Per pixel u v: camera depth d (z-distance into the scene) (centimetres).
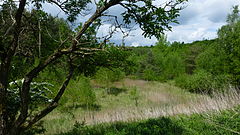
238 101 607
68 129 598
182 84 1777
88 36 312
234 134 397
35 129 421
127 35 270
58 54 287
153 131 465
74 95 954
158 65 2514
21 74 362
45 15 315
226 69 1088
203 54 1831
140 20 272
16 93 354
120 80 1948
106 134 481
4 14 309
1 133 267
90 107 1039
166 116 634
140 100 1321
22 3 279
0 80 276
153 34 269
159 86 2025
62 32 331
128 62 338
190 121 514
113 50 285
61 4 323
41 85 426
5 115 278
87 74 368
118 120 679
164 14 240
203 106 626
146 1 263
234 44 1071
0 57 297
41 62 302
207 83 1227
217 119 489
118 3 271
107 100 1355
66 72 385
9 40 317
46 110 305
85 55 297
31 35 330
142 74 2592
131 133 466
